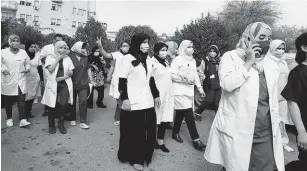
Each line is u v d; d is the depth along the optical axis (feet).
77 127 16.79
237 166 8.02
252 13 80.38
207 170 11.26
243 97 8.02
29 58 16.61
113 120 18.78
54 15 143.13
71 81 15.62
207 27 29.32
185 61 14.20
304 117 7.57
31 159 11.80
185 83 13.65
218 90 18.29
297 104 7.62
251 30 8.00
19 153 12.38
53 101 14.93
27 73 17.16
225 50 30.04
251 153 8.54
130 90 10.96
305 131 7.45
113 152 12.94
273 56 14.01
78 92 16.28
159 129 13.32
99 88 22.57
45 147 13.25
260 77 8.21
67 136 15.01
